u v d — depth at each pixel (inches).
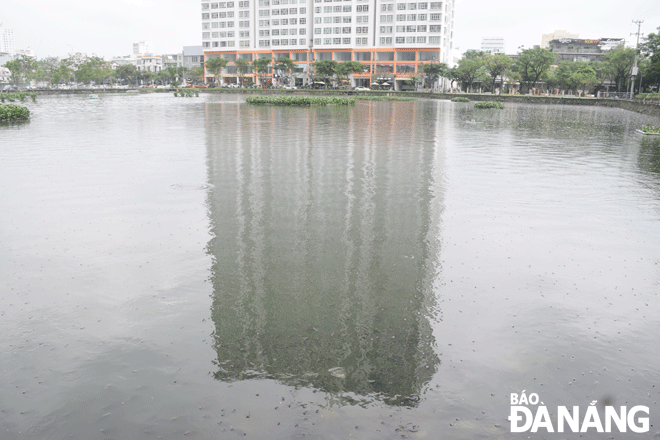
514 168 531.2
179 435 133.4
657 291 224.5
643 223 329.1
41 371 160.6
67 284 223.5
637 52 2390.5
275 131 861.2
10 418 140.0
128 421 138.7
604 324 194.4
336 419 140.4
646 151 690.8
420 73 3801.7
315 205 358.3
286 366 164.4
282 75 4175.7
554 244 284.7
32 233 291.6
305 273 237.8
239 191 398.0
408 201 375.6
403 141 749.3
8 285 221.9
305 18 4313.5
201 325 189.0
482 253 267.9
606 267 251.4
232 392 151.1
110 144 678.5
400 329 187.9
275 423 138.4
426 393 152.2
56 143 688.4
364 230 303.3
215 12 4699.8
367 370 163.0
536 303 210.5
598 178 482.0
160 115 1274.6
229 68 4744.1
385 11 3966.5
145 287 221.0
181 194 386.3
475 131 954.7
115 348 173.3
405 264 250.5
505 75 3464.6
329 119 1157.7
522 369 164.6
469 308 205.2
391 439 133.0
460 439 133.6
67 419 139.5
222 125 974.4
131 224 310.3
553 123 1219.2
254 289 219.9
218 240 282.0
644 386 156.9
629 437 135.2
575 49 4972.9
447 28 4109.3
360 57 4178.2
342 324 190.7
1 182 425.7
